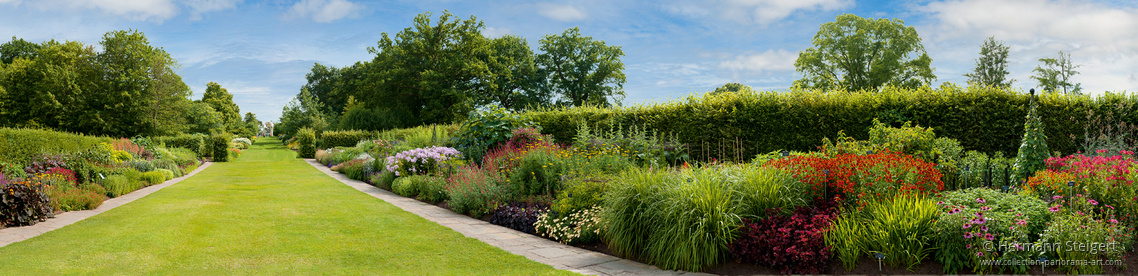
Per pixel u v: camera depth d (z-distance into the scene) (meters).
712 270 4.25
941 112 8.73
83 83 34.59
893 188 4.57
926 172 4.76
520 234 6.04
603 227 5.13
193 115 44.84
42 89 33.41
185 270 4.18
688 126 10.73
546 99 38.34
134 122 35.34
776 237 4.28
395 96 36.53
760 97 9.88
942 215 4.13
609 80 38.22
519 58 37.66
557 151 9.06
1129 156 5.54
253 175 14.37
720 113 10.14
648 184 4.90
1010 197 4.61
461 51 34.88
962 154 8.16
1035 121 6.13
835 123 9.27
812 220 4.37
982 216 4.03
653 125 11.52
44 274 4.01
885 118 8.94
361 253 4.86
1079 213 4.34
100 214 7.19
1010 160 7.23
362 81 37.56
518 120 12.27
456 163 10.27
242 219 6.66
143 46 36.47
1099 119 8.28
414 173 11.08
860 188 4.67
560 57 38.09
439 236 5.75
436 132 18.56
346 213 7.29
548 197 7.29
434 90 33.56
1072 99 8.47
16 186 6.43
